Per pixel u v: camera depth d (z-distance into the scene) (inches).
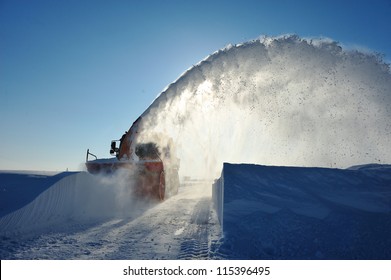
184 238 312.8
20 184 409.7
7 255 245.6
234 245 254.7
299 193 284.5
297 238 254.5
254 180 296.7
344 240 249.3
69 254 252.7
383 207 265.1
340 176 299.6
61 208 422.6
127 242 297.0
